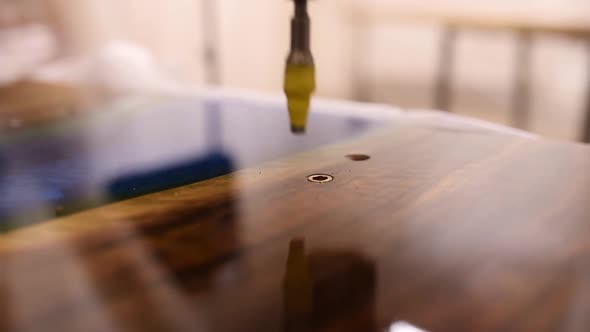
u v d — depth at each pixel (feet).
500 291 0.90
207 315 0.88
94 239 1.02
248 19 4.45
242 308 0.89
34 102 1.94
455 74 4.20
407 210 1.07
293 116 1.30
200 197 1.14
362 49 4.67
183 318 0.88
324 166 1.25
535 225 1.02
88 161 1.34
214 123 1.61
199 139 1.47
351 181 1.18
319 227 1.03
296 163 1.27
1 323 0.88
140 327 0.86
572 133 3.70
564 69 3.67
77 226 1.06
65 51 3.42
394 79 4.55
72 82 2.46
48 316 0.88
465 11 3.84
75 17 3.44
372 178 1.18
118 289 0.92
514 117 3.99
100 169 1.30
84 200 1.15
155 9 3.83
